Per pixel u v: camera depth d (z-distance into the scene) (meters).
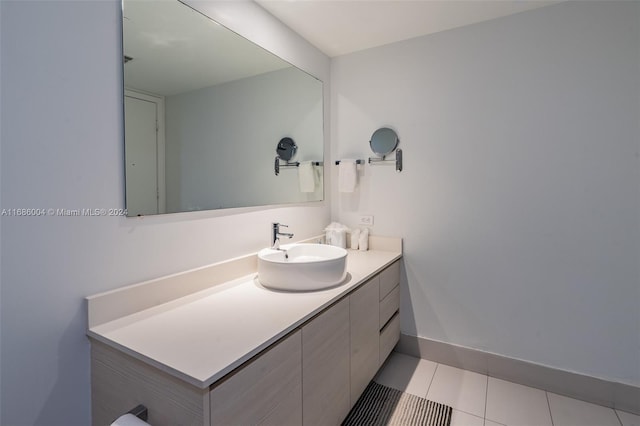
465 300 2.25
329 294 1.50
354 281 1.70
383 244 2.49
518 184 2.05
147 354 0.98
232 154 1.73
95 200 1.18
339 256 1.69
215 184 1.65
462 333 2.26
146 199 1.33
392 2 1.89
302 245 2.07
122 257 1.27
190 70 1.51
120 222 1.26
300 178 2.31
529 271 2.04
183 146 1.48
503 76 2.07
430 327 2.37
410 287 2.43
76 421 1.16
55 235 1.08
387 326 2.21
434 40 2.27
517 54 2.02
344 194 2.65
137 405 1.04
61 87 1.08
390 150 2.39
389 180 2.46
